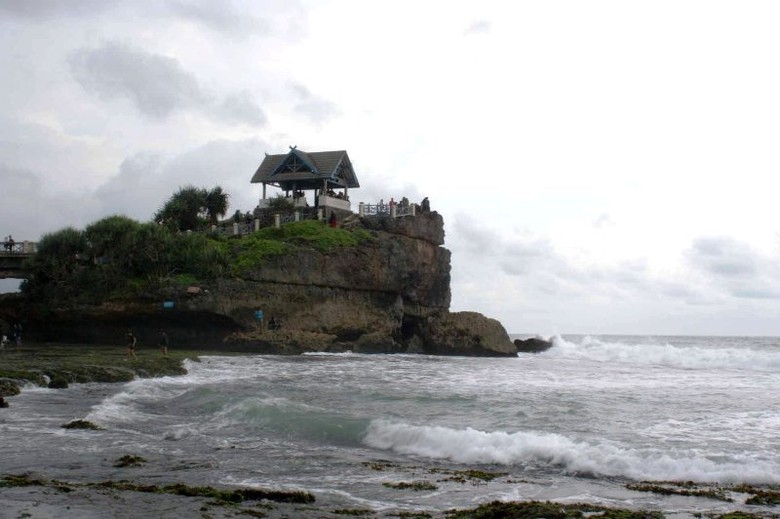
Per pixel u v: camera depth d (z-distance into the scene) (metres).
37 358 32.59
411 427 17.00
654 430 18.22
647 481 12.95
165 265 48.62
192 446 15.73
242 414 19.73
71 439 15.82
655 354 59.72
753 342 127.62
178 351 42.34
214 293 46.53
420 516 9.81
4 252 51.78
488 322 58.59
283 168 64.75
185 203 59.97
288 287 50.31
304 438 17.25
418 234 60.34
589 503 11.10
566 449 14.88
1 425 17.42
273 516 9.34
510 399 23.86
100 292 47.25
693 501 11.27
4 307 49.56
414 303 59.84
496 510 9.81
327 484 12.23
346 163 66.25
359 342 52.97
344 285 53.44
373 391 25.52
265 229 55.34
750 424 19.34
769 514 10.27
